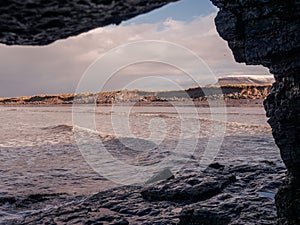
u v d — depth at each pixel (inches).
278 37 149.0
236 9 159.5
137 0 92.9
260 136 950.4
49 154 742.5
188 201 326.6
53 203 373.4
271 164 485.1
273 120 177.5
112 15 99.7
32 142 960.9
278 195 182.1
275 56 156.6
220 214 253.0
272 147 734.5
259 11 151.2
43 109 3604.8
